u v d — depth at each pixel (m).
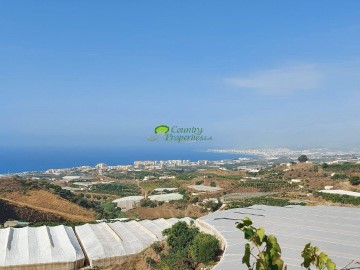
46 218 137.38
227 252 49.47
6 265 67.88
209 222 65.94
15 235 82.12
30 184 172.88
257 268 10.98
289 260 44.84
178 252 59.06
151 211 160.62
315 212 71.88
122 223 101.25
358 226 61.03
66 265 71.31
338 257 46.31
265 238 11.12
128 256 75.06
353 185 154.25
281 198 144.62
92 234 88.19
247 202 144.50
